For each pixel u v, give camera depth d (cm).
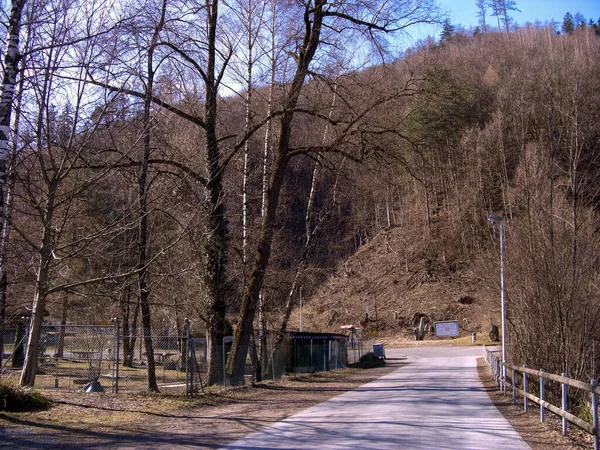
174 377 2236
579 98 1962
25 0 1118
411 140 2042
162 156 1758
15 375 1897
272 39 2044
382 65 1967
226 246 1911
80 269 1748
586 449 845
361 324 6856
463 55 6781
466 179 7075
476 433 983
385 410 1320
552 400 1638
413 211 7750
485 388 1933
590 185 1947
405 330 6656
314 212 2728
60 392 1526
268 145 2216
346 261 7800
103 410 1266
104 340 2630
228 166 2072
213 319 1869
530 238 1916
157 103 1636
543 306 1833
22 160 1220
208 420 1180
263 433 1003
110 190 1711
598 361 1758
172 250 1870
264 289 2264
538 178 1984
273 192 2044
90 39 1272
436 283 7206
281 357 2408
